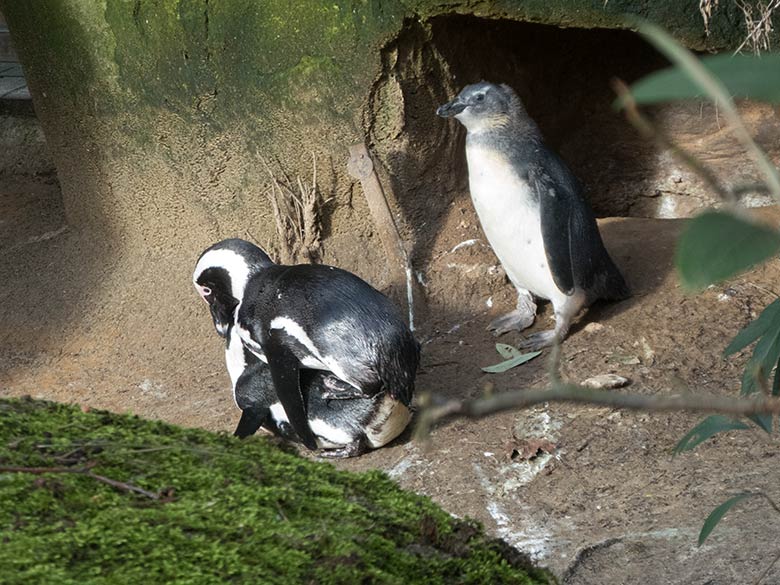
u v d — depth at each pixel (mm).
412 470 5871
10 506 1714
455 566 1912
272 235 8016
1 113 10844
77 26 8039
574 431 5926
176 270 8258
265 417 6309
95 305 8297
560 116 8781
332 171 7715
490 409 1084
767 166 938
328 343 5902
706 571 4367
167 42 7727
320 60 7340
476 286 7762
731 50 6570
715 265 783
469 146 6867
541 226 6680
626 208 8859
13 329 8281
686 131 8383
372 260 7883
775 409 1104
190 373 7527
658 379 6340
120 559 1595
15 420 2070
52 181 10430
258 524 1751
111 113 8195
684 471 5359
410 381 6074
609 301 7273
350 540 1770
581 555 4719
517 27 8148
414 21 7066
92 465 1887
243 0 7398
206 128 7871
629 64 8586
